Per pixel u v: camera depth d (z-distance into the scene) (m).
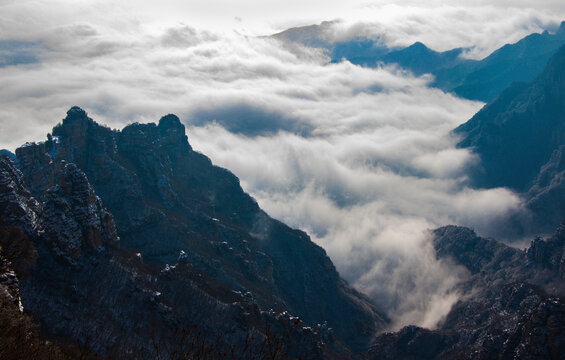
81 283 171.88
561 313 199.38
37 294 154.88
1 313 104.69
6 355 93.06
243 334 183.75
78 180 187.38
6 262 141.62
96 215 189.75
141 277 188.50
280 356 64.69
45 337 131.38
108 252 191.62
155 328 169.62
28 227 173.50
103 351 146.75
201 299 195.88
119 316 167.38
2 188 172.12
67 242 175.12
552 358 191.88
